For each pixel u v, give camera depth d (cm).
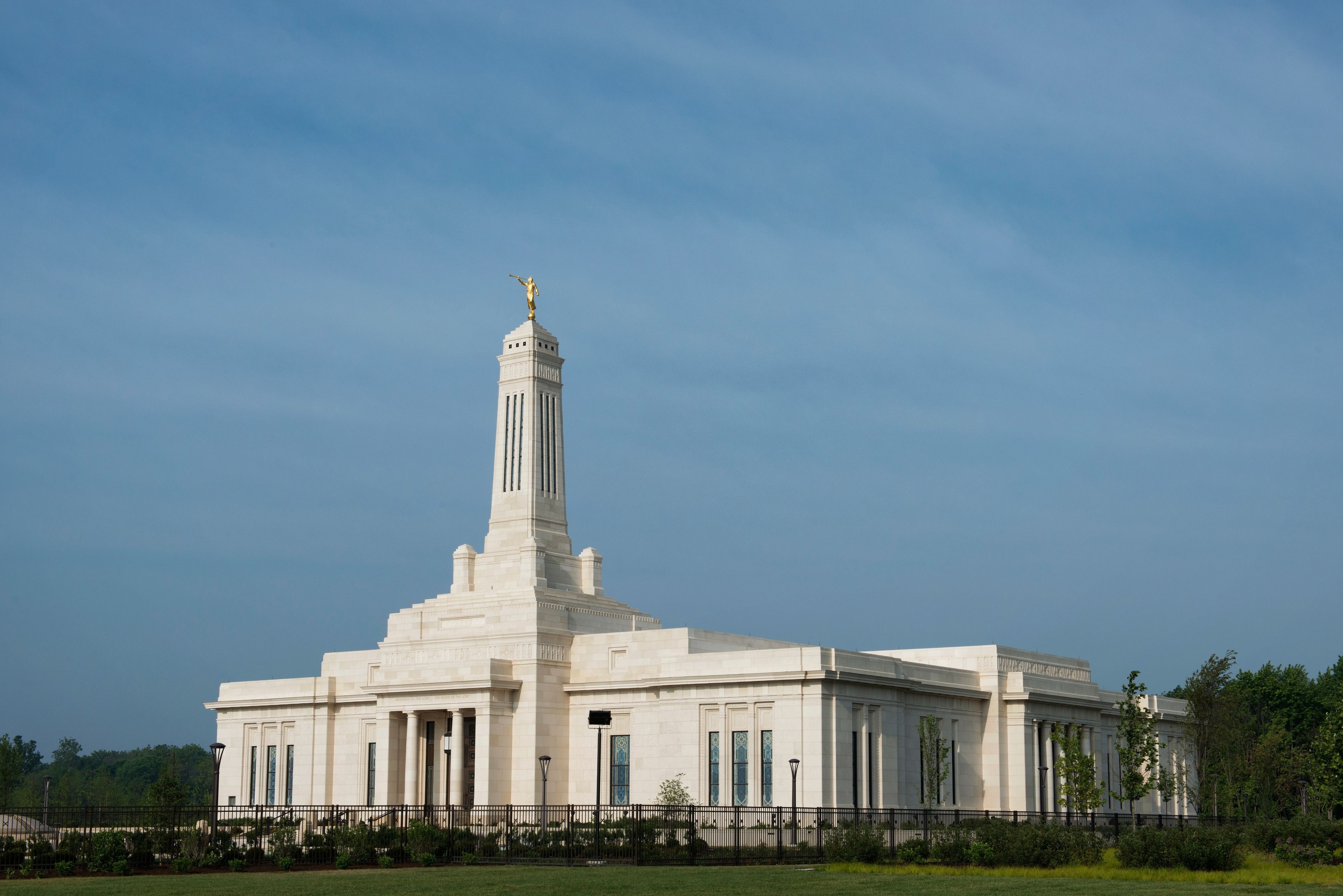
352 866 8294
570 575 13000
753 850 8950
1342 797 11112
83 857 8119
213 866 8175
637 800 11462
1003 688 12562
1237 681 19938
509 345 13350
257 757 13938
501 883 6550
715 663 11162
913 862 7988
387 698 12294
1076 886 6344
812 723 10581
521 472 12988
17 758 17888
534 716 11781
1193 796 14425
